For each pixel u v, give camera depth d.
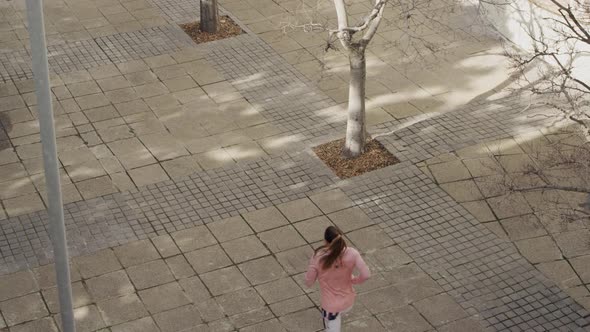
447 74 17.55
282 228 13.41
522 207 13.72
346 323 11.62
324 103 16.70
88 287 12.27
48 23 19.52
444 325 11.62
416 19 19.50
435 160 14.91
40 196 14.17
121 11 20.11
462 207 13.82
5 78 17.53
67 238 13.22
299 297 12.09
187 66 17.91
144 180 14.53
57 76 17.52
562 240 13.08
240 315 11.79
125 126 15.98
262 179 14.55
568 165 12.81
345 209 13.83
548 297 12.07
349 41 13.91
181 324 11.65
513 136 15.48
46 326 11.60
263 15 19.91
